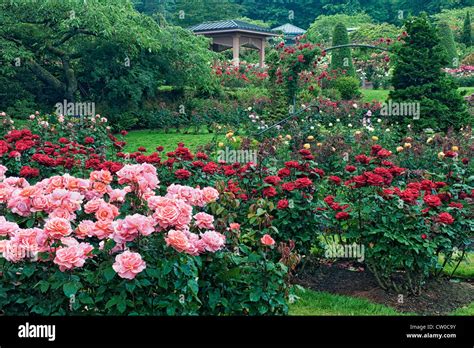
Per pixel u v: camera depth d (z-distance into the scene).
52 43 16.95
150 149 13.09
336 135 10.06
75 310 3.01
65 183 3.56
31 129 8.98
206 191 3.67
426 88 11.51
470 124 11.68
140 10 37.97
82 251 2.93
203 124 16.53
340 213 4.84
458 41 32.41
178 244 2.94
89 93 18.02
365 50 25.39
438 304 4.84
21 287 3.00
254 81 22.36
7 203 3.47
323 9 45.47
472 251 6.13
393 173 5.21
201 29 28.55
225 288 3.52
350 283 5.29
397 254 4.72
